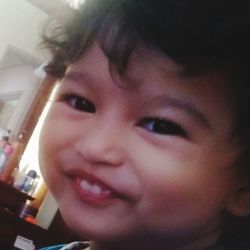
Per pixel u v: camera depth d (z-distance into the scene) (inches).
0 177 58.2
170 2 13.1
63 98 15.1
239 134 14.0
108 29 13.9
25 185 59.2
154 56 13.2
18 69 63.1
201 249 16.0
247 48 13.3
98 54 13.9
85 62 14.2
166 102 13.1
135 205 13.6
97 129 13.5
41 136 15.4
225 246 16.6
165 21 13.0
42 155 15.1
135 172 13.3
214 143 13.6
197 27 12.9
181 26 12.9
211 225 15.4
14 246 55.2
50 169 14.7
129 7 13.6
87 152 13.3
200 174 13.7
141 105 13.3
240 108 13.8
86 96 14.1
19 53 63.3
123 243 14.8
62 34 17.4
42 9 62.4
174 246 15.4
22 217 56.9
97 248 16.7
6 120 61.8
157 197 13.5
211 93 13.3
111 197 13.8
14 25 63.7
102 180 13.5
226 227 16.2
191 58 13.0
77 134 14.0
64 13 19.0
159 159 13.3
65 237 55.1
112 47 13.6
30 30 63.7
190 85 13.2
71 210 14.3
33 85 60.2
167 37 13.0
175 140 13.4
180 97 13.1
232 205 15.2
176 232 14.6
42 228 56.5
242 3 13.3
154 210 13.6
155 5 13.2
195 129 13.3
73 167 13.9
